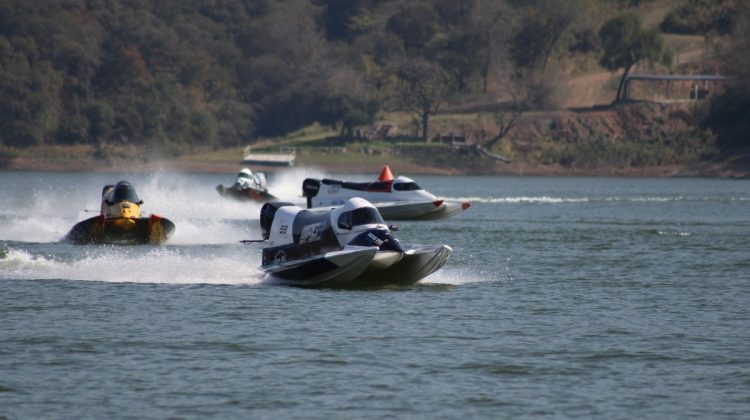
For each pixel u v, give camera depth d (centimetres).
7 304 7194
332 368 5550
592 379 5409
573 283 8606
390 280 8294
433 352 5906
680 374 5503
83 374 5406
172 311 7000
